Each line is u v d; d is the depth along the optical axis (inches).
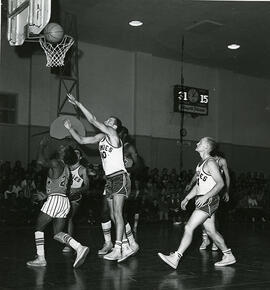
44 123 635.5
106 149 251.0
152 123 733.9
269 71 817.5
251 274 232.5
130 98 714.2
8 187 519.2
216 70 805.2
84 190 282.4
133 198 506.6
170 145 748.6
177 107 742.5
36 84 632.4
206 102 772.6
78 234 416.5
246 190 679.1
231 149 813.2
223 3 506.3
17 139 618.8
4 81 610.5
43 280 207.9
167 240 386.3
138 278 216.7
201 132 782.5
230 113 814.5
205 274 230.4
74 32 590.2
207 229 254.2
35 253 294.5
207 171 238.8
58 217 236.4
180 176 667.4
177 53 716.7
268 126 872.9
